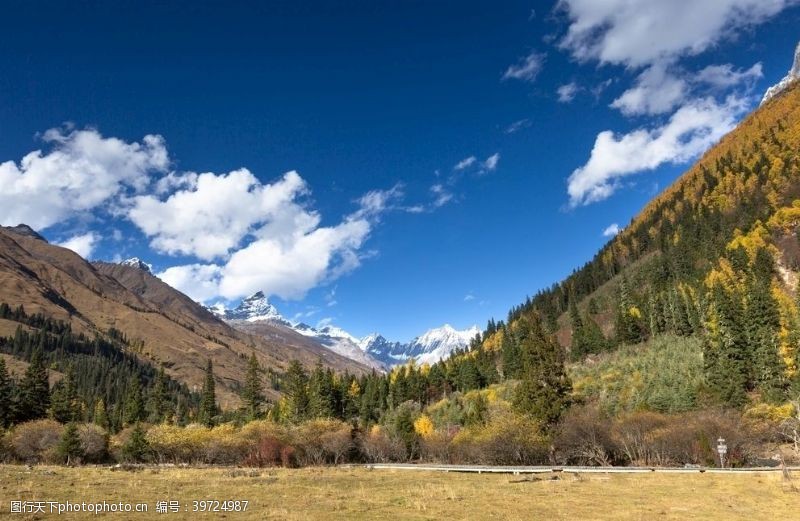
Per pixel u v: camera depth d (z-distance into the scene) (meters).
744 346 77.69
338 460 62.28
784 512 23.86
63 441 55.25
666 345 101.88
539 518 21.67
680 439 49.94
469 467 45.94
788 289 114.75
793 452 50.78
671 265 158.50
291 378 110.56
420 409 113.50
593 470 41.75
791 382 64.00
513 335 147.12
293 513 21.02
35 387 94.94
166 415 118.88
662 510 23.91
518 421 56.88
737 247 135.75
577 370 102.62
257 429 63.94
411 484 33.84
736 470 40.41
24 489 25.03
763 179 188.75
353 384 147.25
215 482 32.47
